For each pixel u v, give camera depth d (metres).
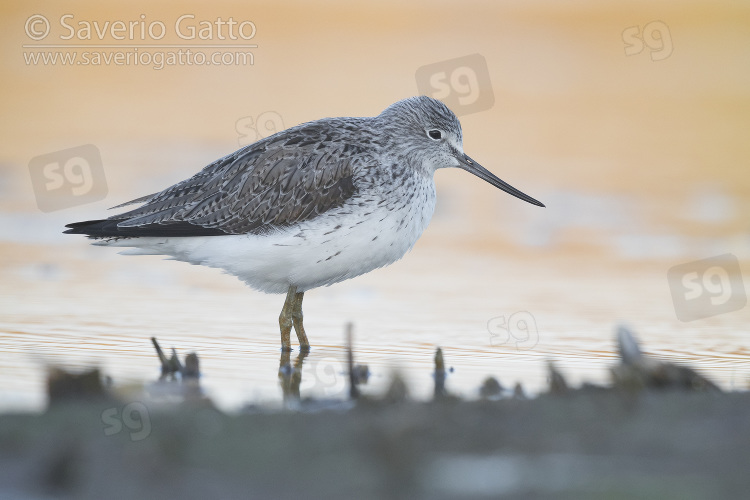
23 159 23.14
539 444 6.93
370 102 27.56
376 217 12.16
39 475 6.36
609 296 15.07
